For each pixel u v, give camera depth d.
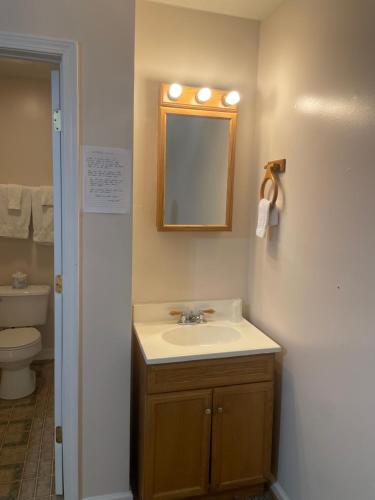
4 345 2.71
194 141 2.06
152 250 2.12
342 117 1.42
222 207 2.15
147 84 1.99
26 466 2.09
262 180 2.08
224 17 2.06
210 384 1.75
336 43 1.45
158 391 1.69
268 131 2.01
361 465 1.33
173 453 1.74
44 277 3.38
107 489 1.84
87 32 1.56
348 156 1.39
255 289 2.19
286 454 1.85
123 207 1.69
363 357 1.32
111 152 1.64
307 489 1.67
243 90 2.13
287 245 1.82
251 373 1.80
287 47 1.81
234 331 2.05
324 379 1.54
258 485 1.92
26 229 3.20
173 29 2.00
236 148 2.17
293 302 1.77
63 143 1.61
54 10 1.52
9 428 2.44
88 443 1.79
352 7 1.36
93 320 1.72
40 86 3.21
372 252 1.27
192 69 2.05
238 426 1.81
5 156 3.20
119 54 1.60
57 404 1.82
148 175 2.05
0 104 3.16
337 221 1.45
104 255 1.70
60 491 1.87
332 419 1.49
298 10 1.72
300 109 1.70
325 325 1.54
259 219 1.97
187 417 1.74
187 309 2.16
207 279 2.23
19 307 3.14
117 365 1.78
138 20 1.95
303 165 1.68
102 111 1.61
